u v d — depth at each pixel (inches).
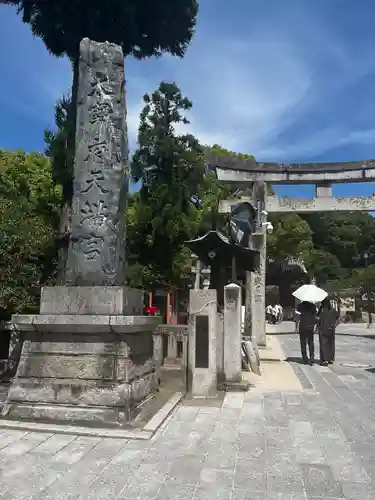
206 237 413.4
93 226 281.7
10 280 367.9
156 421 241.0
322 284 1732.3
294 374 435.5
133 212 724.7
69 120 554.6
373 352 666.8
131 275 662.5
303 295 541.6
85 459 187.5
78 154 291.4
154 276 695.1
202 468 181.3
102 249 278.8
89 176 287.4
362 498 156.7
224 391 341.1
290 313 1743.4
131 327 246.2
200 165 709.3
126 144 305.0
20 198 487.2
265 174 767.1
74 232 283.1
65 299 261.6
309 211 780.0
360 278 1689.2
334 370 474.0
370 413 282.8
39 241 392.5
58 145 545.0
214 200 700.0
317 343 829.8
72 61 619.2
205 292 327.9
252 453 201.0
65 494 154.7
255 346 454.6
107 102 295.4
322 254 1754.4
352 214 2171.5
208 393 319.3
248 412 277.9
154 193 679.7
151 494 156.4
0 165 647.1
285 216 1518.2
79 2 564.1
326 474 178.1
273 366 487.8
